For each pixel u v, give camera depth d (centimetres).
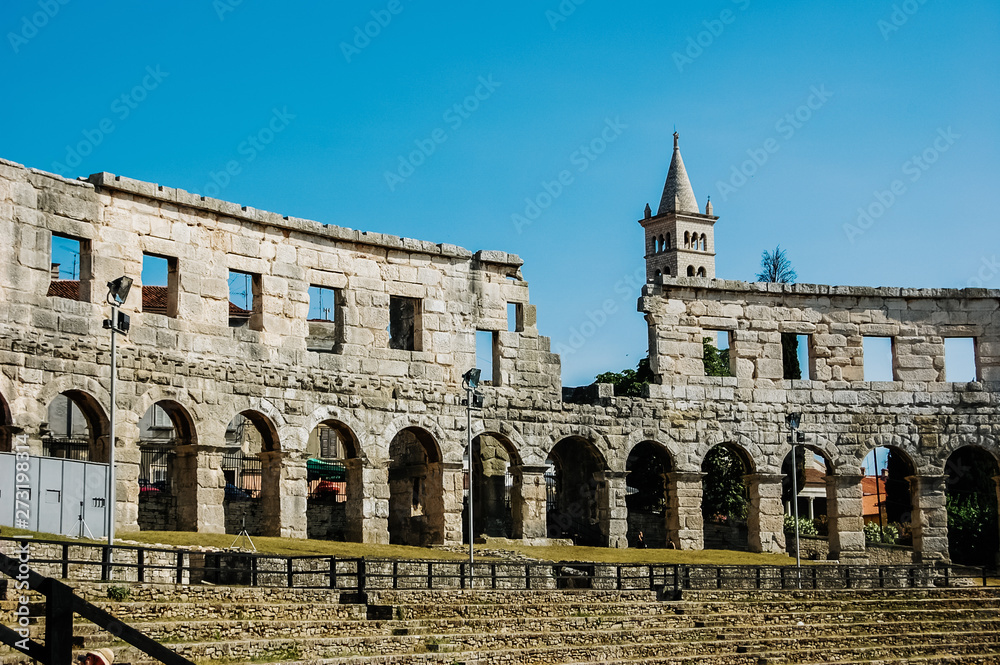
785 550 6450
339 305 5719
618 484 6234
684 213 15062
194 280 5272
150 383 5034
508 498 6988
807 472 9819
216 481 5197
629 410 6322
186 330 5200
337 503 6488
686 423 6412
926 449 6669
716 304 6594
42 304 4762
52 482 4375
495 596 4206
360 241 5766
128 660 2870
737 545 7488
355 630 3584
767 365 6600
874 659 4316
